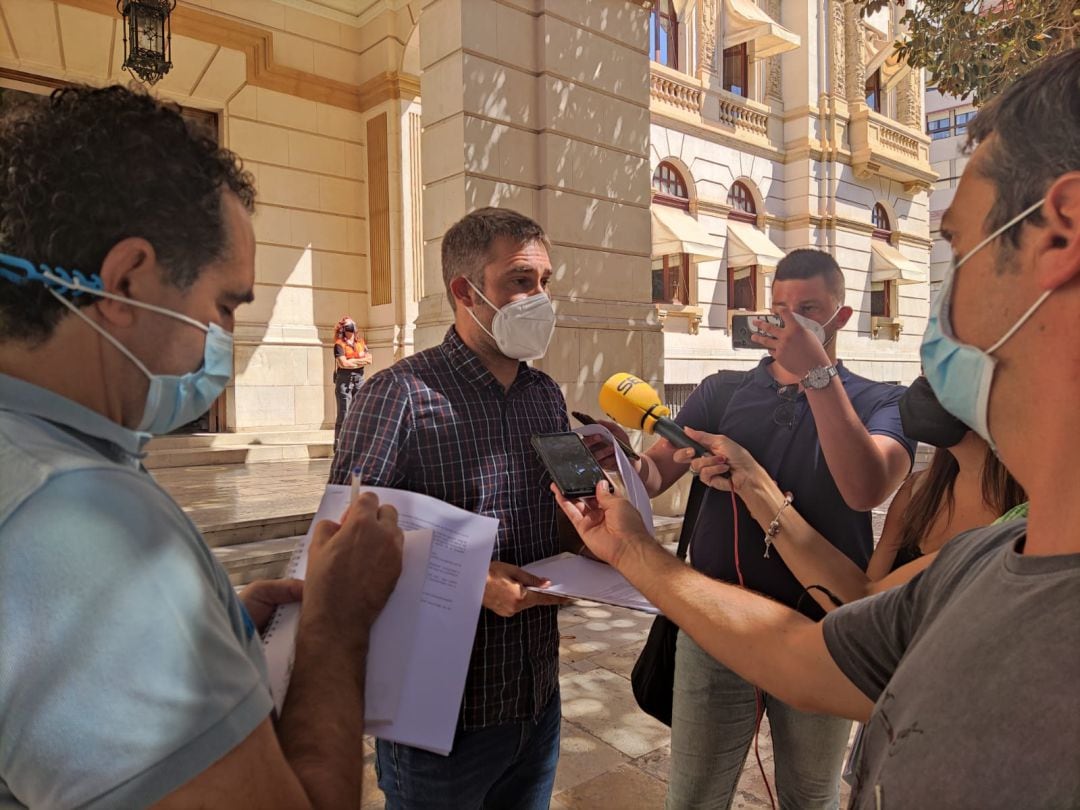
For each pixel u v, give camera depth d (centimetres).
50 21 739
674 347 1217
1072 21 471
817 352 158
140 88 71
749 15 1296
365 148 991
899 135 1583
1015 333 55
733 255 1333
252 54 891
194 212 68
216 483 683
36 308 64
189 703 56
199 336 72
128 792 53
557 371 543
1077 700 46
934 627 62
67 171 63
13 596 53
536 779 158
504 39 521
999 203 55
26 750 53
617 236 591
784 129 1449
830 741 168
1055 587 51
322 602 90
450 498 147
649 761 283
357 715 80
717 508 187
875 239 1591
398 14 942
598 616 456
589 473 137
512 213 159
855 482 158
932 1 564
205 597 61
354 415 147
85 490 57
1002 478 132
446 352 157
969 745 51
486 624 144
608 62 581
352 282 991
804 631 97
